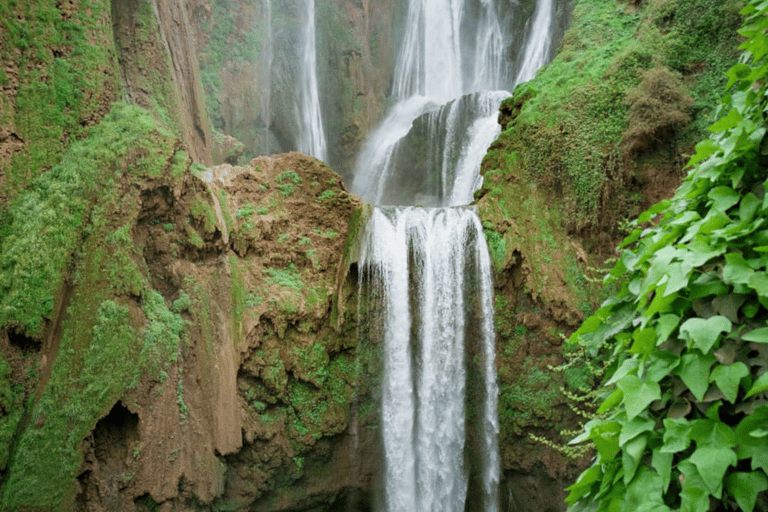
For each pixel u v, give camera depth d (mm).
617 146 11484
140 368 8781
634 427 2461
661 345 2469
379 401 11242
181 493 9109
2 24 8969
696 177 2877
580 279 11242
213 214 10227
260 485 10219
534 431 11039
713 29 11508
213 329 9883
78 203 8930
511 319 11422
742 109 2758
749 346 2273
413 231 11656
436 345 11461
